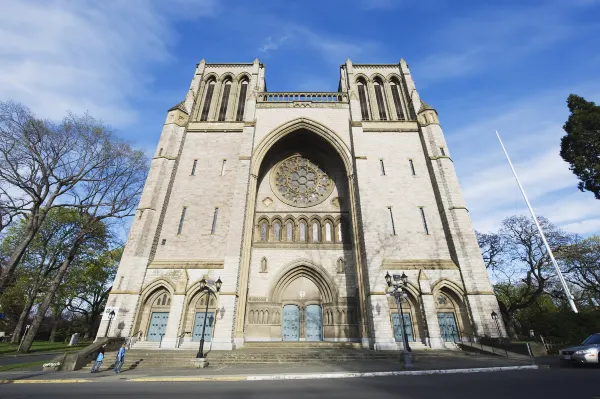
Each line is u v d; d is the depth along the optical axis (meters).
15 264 26.97
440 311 27.27
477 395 9.38
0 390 12.13
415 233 30.75
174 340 25.38
